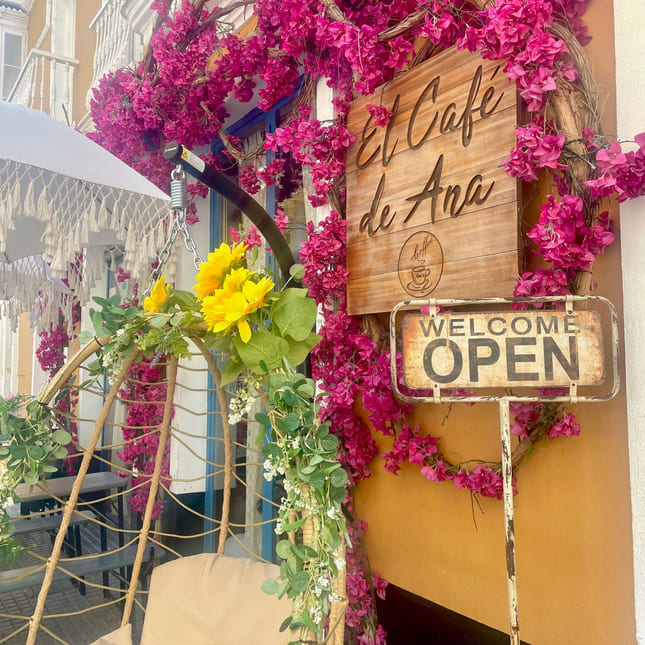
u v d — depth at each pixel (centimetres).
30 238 354
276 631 177
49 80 678
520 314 117
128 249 275
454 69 184
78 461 612
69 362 164
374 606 229
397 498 225
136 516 426
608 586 153
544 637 169
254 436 347
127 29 471
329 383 234
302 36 227
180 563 198
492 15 146
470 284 176
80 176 242
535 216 171
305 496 138
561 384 114
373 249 214
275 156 329
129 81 366
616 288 151
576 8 161
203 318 166
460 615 197
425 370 121
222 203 403
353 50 198
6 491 158
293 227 317
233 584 190
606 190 135
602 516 155
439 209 187
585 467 159
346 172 229
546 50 140
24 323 942
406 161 201
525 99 150
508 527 116
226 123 379
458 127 182
